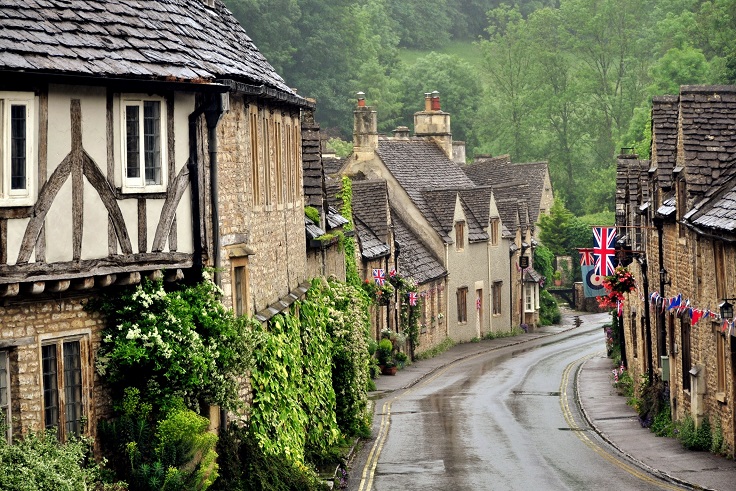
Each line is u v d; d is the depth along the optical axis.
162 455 30.88
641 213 73.44
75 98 29.19
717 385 53.38
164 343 31.08
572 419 68.12
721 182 56.06
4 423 27.39
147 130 31.81
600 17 194.38
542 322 145.38
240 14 163.50
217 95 34.03
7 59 26.45
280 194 48.53
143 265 31.12
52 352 29.59
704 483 46.84
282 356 44.25
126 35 31.25
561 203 167.75
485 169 170.25
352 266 81.62
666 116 67.38
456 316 122.56
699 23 168.88
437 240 120.31
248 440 38.19
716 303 52.44
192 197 33.47
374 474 50.81
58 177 28.58
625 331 86.81
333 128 183.75
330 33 182.12
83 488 27.59
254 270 41.97
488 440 60.06
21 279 27.33
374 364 89.56
